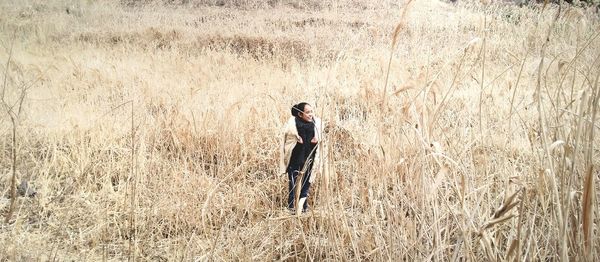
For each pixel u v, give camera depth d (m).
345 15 13.84
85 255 3.61
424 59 7.51
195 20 14.84
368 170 3.30
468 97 5.18
